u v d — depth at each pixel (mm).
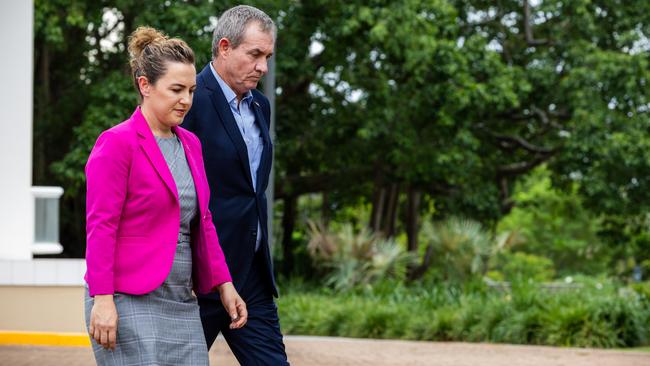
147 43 4051
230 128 4613
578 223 53875
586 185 23922
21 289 12695
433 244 22500
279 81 22375
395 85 23641
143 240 3916
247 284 4660
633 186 24797
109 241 3834
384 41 21719
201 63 19828
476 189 26438
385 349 13227
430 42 21562
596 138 22922
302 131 23750
